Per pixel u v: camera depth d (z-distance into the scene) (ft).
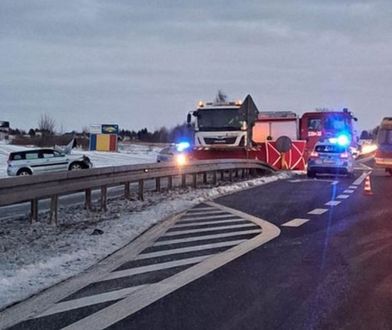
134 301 23.40
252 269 28.89
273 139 122.01
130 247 35.01
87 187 47.80
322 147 94.99
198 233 39.78
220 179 85.61
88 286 25.82
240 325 20.38
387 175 101.55
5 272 28.07
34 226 41.37
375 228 41.75
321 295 24.16
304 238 37.70
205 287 25.49
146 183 81.97
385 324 20.44
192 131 103.71
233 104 102.22
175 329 19.99
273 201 59.16
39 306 22.85
